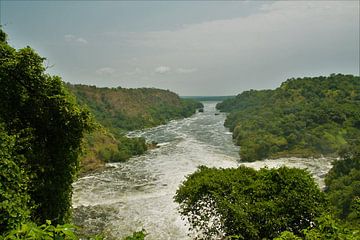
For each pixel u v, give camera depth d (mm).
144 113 91500
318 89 81938
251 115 71812
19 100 9820
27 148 9484
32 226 2969
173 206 23016
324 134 48656
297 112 62344
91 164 35969
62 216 11203
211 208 14328
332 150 44938
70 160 11227
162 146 49625
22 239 2900
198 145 50531
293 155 43875
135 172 33938
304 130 52531
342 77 90625
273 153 45000
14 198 7215
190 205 14789
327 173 32469
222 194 14148
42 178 9938
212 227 14359
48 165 10305
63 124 10484
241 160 40625
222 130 70000
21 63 9469
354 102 66500
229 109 117375
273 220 12383
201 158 40531
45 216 10195
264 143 45500
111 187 28328
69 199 12000
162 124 85500
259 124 58406
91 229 19141
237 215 12586
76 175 12117
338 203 21641
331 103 65312
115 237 18125
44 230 2965
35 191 9648
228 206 13039
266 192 13742
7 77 9383
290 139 48156
